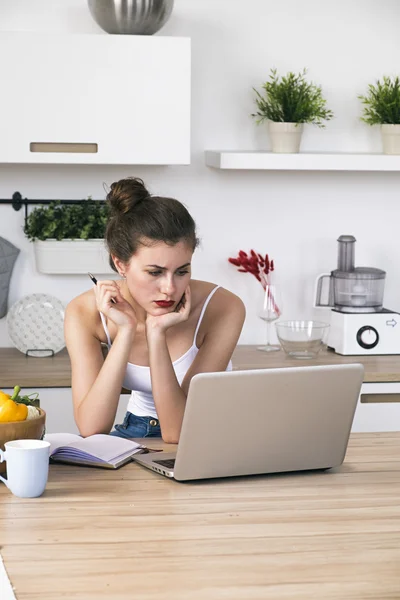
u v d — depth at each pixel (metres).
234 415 1.88
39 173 3.88
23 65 3.44
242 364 3.55
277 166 3.65
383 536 1.57
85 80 3.48
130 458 2.06
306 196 4.04
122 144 3.52
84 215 3.80
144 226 2.23
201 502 1.76
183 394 2.35
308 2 3.93
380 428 3.51
